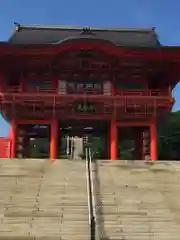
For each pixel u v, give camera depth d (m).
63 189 23.70
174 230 18.92
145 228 19.05
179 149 58.59
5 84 39.81
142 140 41.06
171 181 26.05
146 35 43.94
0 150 36.81
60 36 42.34
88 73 38.56
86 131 43.53
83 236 17.95
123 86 39.31
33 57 37.31
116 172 27.47
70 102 36.78
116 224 19.36
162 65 38.38
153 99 36.91
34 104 36.59
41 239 17.67
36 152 59.75
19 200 21.98
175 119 59.06
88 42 36.31
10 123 38.25
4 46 36.28
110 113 37.28
